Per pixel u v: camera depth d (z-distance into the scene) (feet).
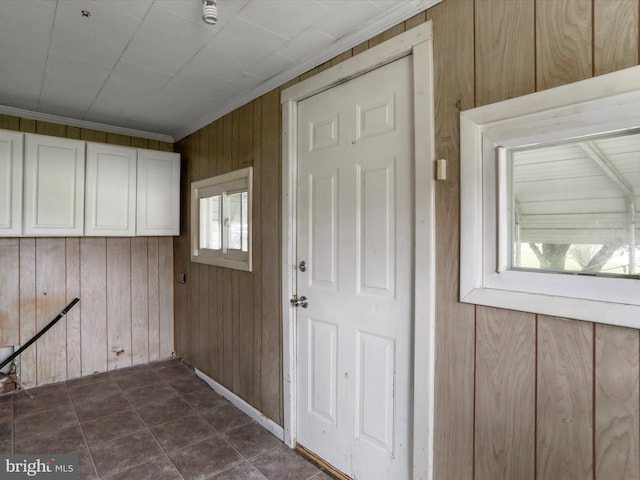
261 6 5.00
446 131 4.62
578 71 3.61
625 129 3.38
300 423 7.06
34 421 7.99
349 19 5.31
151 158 10.59
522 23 3.99
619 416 3.43
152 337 11.75
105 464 6.50
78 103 8.76
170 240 12.11
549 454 3.83
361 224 5.83
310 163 6.75
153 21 5.38
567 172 3.76
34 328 9.75
